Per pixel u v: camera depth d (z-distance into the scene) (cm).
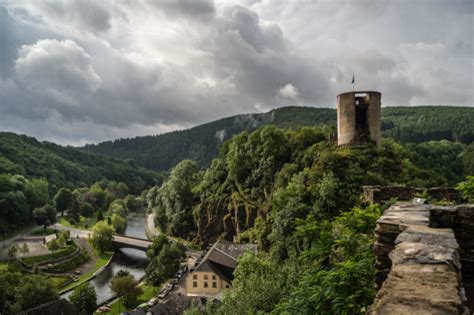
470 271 992
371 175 4566
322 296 913
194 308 3781
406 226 833
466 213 995
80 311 5338
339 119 5672
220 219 9162
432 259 577
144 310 5122
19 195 12850
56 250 8975
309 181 4906
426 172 5878
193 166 12556
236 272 3428
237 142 9131
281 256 4112
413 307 448
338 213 4094
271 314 1270
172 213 11188
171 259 6956
